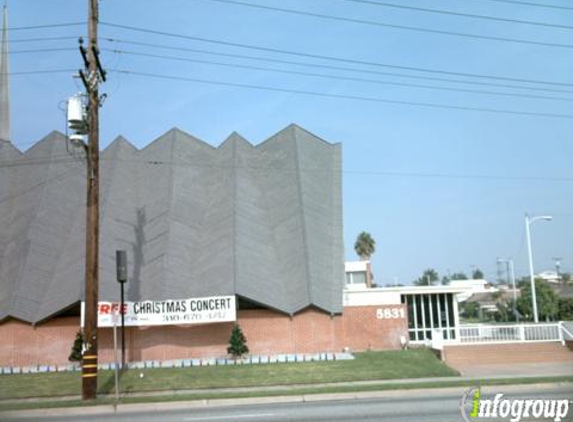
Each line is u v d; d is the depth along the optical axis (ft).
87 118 72.13
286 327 113.60
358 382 81.15
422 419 49.26
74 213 127.13
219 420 52.29
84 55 70.49
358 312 119.96
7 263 119.14
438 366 93.61
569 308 229.25
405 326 119.85
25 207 127.13
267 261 120.37
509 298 274.16
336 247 123.03
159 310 107.65
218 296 109.91
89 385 69.26
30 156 134.72
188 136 137.90
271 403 64.44
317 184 131.85
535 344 105.60
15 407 65.92
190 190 130.41
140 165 133.80
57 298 111.34
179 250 119.96
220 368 94.99
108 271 114.42
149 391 77.41
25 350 110.11
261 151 138.21
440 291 132.46
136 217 124.57
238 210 125.49
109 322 105.40
